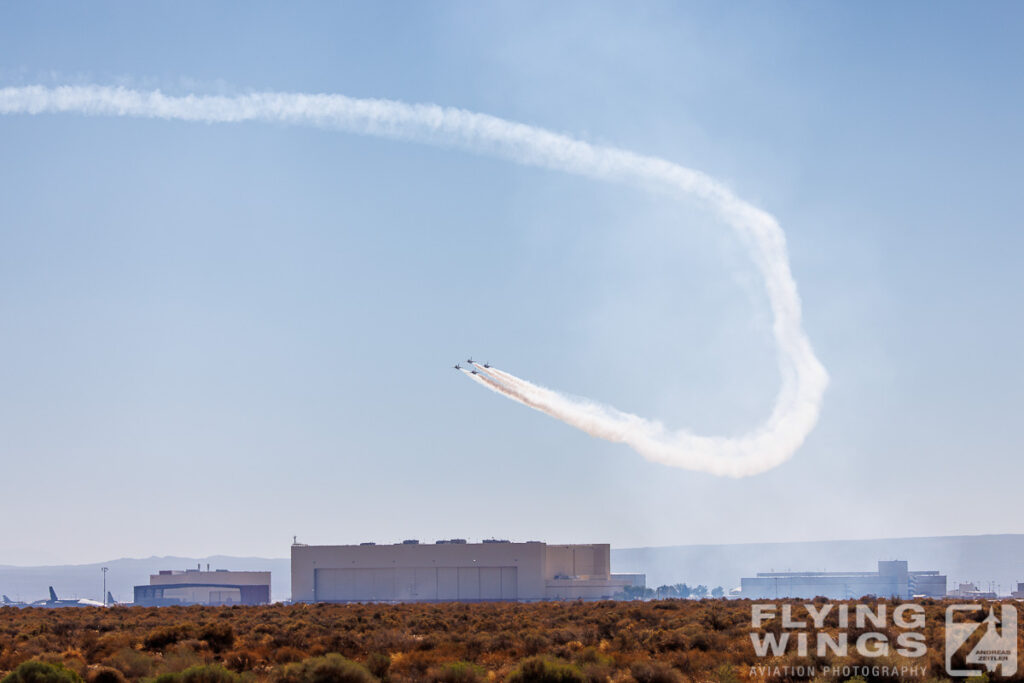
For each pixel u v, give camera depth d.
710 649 195.25
